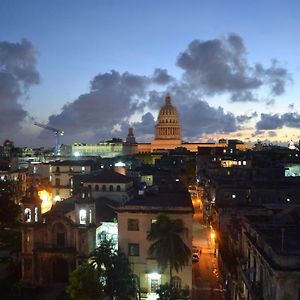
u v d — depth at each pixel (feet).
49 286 248.73
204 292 238.48
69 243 252.21
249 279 162.91
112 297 211.82
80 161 524.11
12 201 379.14
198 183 582.35
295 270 123.75
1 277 267.59
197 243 338.95
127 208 231.09
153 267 226.58
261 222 188.34
